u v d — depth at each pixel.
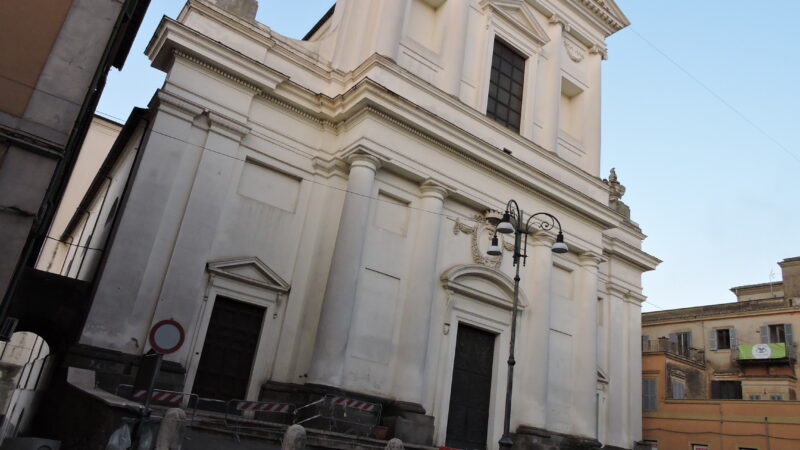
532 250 17.45
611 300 21.55
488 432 15.59
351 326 13.59
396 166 14.67
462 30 17.11
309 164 14.91
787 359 27.55
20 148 7.84
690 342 31.53
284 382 13.24
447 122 15.25
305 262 14.26
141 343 11.84
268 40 14.80
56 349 12.77
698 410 24.56
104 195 18.61
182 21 14.07
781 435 21.72
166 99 13.05
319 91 15.52
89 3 8.63
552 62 19.73
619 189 23.91
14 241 7.54
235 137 13.79
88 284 12.77
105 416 7.76
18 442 8.59
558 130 19.86
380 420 13.05
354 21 16.55
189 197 12.93
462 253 16.03
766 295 33.31
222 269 13.09
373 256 14.38
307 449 10.73
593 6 21.39
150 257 12.30
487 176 16.53
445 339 15.12
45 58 8.20
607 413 20.17
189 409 11.31
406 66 16.16
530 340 16.56
